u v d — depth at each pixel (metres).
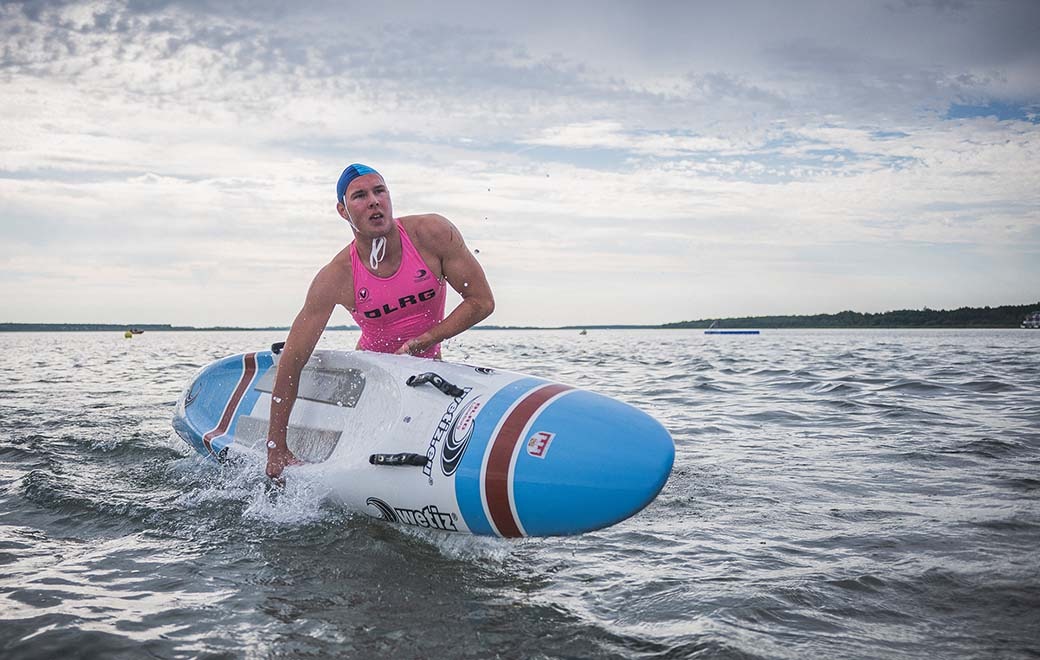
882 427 7.03
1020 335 49.94
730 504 4.40
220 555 3.59
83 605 2.98
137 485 5.01
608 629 2.76
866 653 2.55
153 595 3.09
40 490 4.75
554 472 3.44
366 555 3.58
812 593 3.05
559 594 3.10
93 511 4.34
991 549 3.52
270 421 4.57
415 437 3.94
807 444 6.25
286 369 4.52
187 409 5.83
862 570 3.29
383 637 2.71
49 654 2.56
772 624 2.77
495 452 3.58
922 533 3.78
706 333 81.88
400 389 4.25
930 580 3.16
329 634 2.74
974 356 19.12
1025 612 2.85
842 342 34.50
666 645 2.62
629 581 3.22
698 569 3.35
